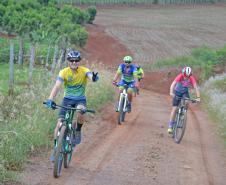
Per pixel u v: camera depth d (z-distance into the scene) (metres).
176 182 9.27
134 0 111.38
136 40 68.50
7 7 53.75
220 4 118.31
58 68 19.66
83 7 100.75
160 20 91.88
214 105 21.36
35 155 9.88
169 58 52.59
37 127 10.76
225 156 12.10
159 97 29.58
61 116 8.92
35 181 8.25
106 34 70.06
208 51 52.16
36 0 66.88
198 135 14.85
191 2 117.88
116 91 24.28
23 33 46.62
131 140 12.80
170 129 13.60
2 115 10.30
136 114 18.30
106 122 15.16
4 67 29.12
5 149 8.86
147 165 10.27
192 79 13.44
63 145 8.72
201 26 86.94
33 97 12.30
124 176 9.29
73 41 52.59
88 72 8.94
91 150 11.10
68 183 8.40
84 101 9.12
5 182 7.92
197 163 11.02
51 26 50.34
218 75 37.06
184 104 13.25
